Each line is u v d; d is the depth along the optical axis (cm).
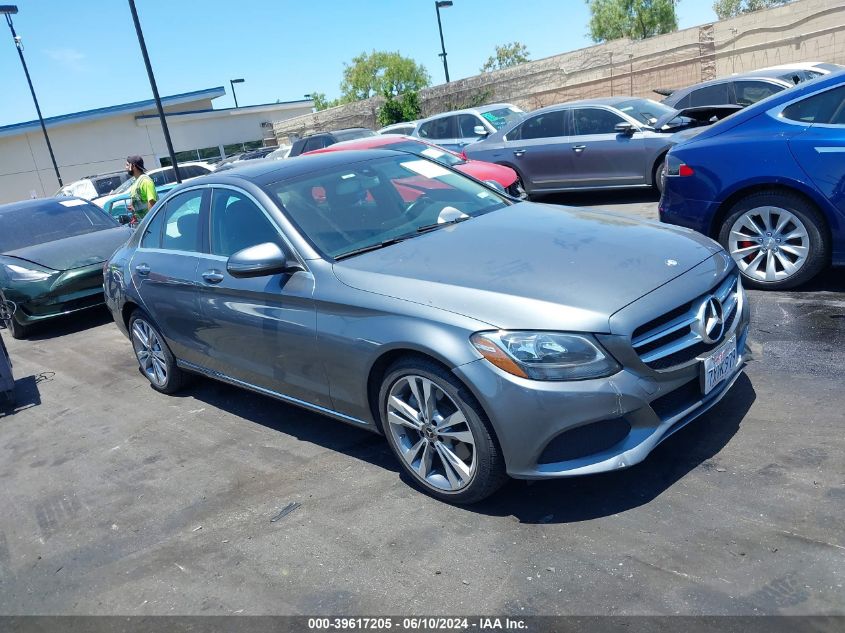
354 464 386
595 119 1062
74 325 841
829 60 2219
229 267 370
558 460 293
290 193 415
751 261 541
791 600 240
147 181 1070
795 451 324
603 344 286
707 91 1334
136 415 514
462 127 1426
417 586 279
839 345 426
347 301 343
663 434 297
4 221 886
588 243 349
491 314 298
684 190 559
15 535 376
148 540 347
